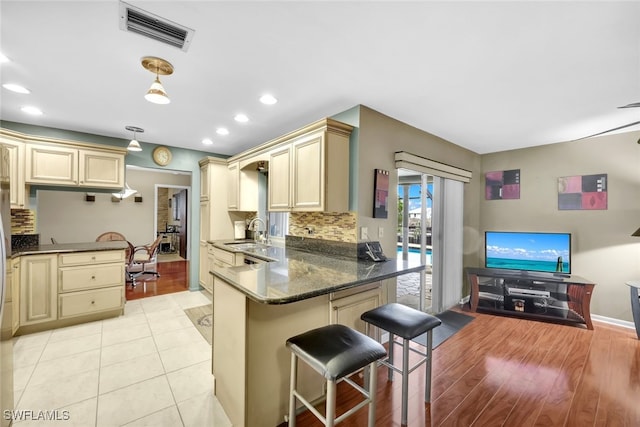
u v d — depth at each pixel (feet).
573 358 8.02
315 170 8.14
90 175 11.11
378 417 5.66
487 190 13.84
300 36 5.31
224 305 5.86
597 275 10.99
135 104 8.53
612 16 4.59
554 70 6.32
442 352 8.36
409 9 4.58
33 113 9.29
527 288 11.58
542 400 6.20
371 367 4.64
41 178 10.16
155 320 10.53
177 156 14.11
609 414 5.77
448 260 11.84
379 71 6.52
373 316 5.97
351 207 8.45
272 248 11.32
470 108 8.48
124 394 6.23
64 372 7.04
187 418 5.55
